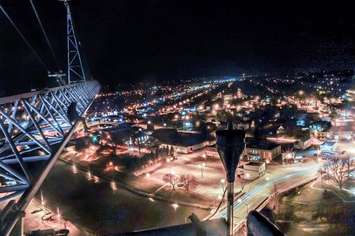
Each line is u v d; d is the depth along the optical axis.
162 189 38.69
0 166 5.83
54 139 9.70
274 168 43.06
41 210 35.16
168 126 72.12
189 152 53.28
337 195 33.72
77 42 40.66
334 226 27.97
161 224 30.80
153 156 48.25
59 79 28.66
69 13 40.38
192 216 4.12
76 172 46.94
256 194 34.53
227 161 3.48
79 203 36.72
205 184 39.09
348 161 39.03
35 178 6.18
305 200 33.41
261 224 3.50
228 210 3.58
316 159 45.84
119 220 32.03
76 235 29.75
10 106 8.40
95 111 105.31
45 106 9.51
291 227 28.55
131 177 43.16
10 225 4.46
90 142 57.97
